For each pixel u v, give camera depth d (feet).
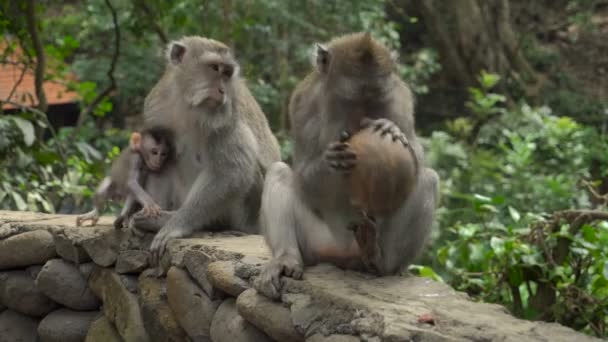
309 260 17.61
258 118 25.81
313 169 16.67
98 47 77.51
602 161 54.13
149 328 19.38
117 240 21.01
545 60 106.22
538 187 45.70
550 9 115.65
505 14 99.25
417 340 12.20
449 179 54.80
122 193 23.49
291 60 74.69
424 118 95.61
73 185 39.81
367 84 16.22
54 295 21.81
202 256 18.20
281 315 14.88
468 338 12.12
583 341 11.96
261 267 16.43
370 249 15.75
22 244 22.47
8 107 59.52
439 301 14.17
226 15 55.52
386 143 14.62
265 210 17.35
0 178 35.55
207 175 22.74
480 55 96.43
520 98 97.04
